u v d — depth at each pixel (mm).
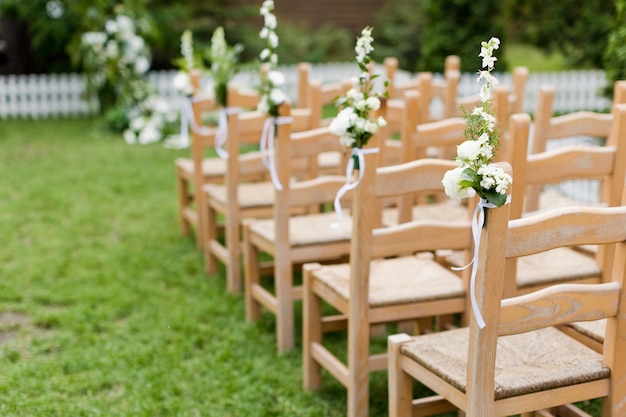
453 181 1921
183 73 4762
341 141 2588
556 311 2072
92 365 3354
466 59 9148
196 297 4160
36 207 5688
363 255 2641
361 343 2764
